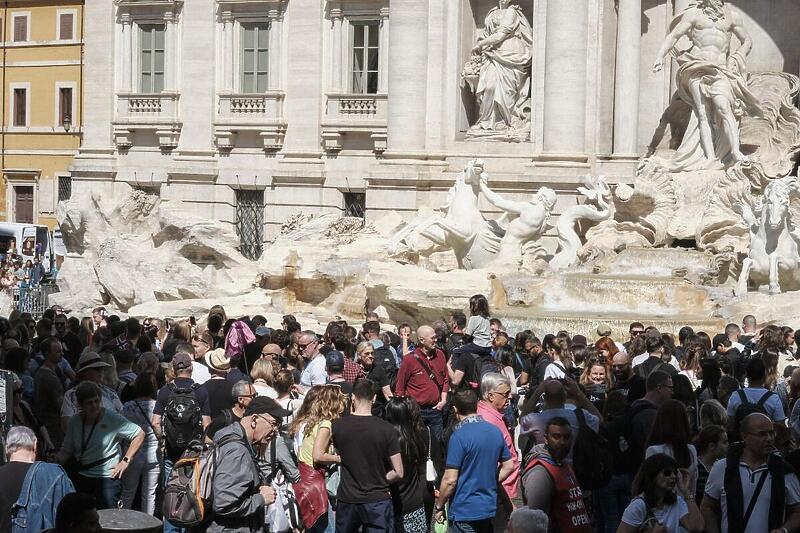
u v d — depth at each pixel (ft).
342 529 45.14
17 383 51.39
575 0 130.11
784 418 49.60
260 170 153.58
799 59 133.49
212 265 134.21
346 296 115.44
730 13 125.49
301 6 149.79
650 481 37.27
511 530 33.35
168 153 158.81
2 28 214.28
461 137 141.08
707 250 116.06
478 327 66.64
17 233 191.01
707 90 122.93
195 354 64.39
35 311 146.10
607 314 101.35
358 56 149.07
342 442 45.11
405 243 121.70
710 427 43.42
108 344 67.92
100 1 161.79
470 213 118.42
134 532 37.27
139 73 161.38
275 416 44.70
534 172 131.85
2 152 216.54
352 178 148.15
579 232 125.70
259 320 75.66
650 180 122.62
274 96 151.02
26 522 39.17
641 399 47.60
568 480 40.81
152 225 142.20
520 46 138.51
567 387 48.03
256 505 42.86
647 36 135.23
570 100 130.62
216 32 155.33
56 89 209.56
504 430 47.52
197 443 43.65
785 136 125.70
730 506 38.60
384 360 65.87
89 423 48.52
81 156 164.04
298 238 132.46
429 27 139.23
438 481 56.85
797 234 103.30
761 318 95.09
